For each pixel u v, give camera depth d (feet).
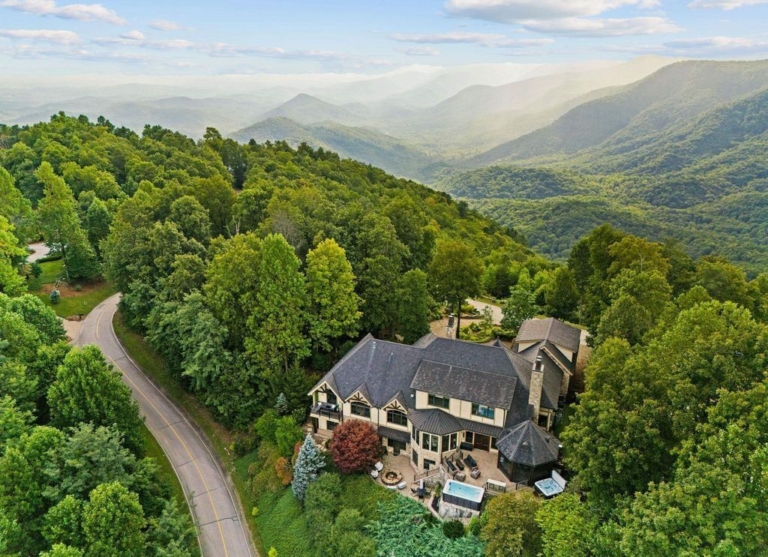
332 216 261.44
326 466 163.53
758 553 80.79
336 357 215.31
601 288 242.99
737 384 101.76
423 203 614.75
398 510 143.64
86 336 258.16
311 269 204.03
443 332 253.65
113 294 304.71
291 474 168.76
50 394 156.35
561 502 116.57
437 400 162.09
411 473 159.74
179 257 212.84
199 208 265.13
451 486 142.61
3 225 253.85
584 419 118.83
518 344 206.49
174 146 535.19
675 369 114.32
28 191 373.61
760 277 262.06
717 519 83.82
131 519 128.47
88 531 122.62
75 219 294.87
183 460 191.93
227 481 183.62
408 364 174.70
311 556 142.51
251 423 195.31
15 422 145.18
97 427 157.38
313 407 182.50
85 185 378.32
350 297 208.64
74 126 535.19
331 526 141.69
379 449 163.22
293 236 242.78
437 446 156.35
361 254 239.71
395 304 223.30
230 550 156.76
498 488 142.82
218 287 196.03
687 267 275.80
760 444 87.40
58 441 139.85
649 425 107.96
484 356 170.50
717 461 88.79
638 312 181.98
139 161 430.20
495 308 315.17
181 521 143.43
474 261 249.55
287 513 160.35
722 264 254.88
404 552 130.93
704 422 103.86
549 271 372.38
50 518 124.77
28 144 472.44
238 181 533.96
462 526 134.51
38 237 343.67
